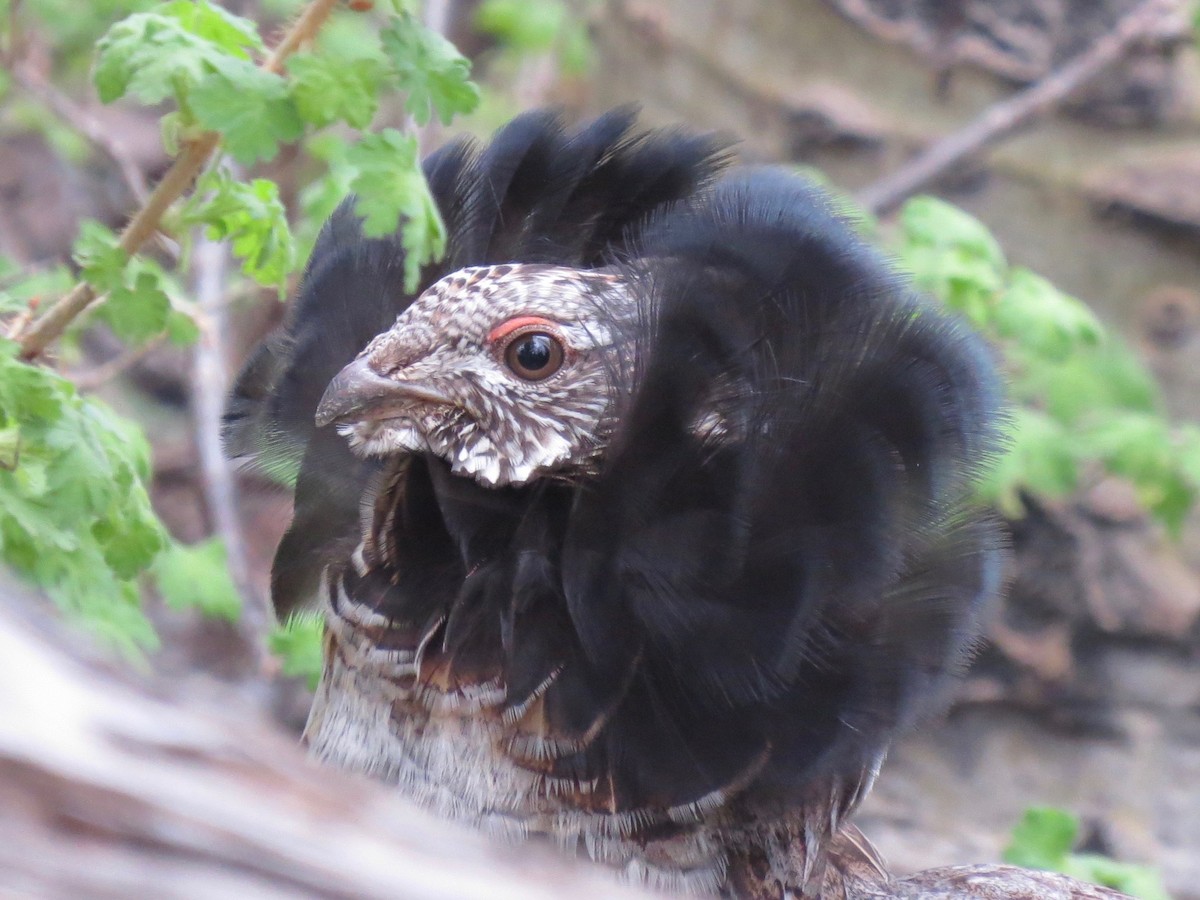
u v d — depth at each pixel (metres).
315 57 2.24
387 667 2.25
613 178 2.29
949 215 2.44
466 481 2.27
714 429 2.25
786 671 2.24
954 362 2.25
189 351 2.47
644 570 2.24
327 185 2.39
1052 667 2.86
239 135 2.23
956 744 2.87
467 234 2.29
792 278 2.25
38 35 2.72
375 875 2.01
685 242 2.26
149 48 2.24
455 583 2.26
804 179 2.28
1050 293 2.44
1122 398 2.53
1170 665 2.89
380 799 2.09
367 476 2.28
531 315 2.27
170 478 2.97
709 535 2.24
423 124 2.24
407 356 2.27
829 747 2.24
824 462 2.24
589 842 2.24
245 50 2.26
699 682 2.24
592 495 2.25
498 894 2.05
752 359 2.25
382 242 2.29
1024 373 2.51
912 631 2.25
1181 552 2.92
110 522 2.25
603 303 2.27
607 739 2.24
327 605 2.27
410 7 2.29
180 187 2.25
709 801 2.24
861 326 2.25
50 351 2.29
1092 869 2.37
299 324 2.29
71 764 1.89
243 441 2.29
